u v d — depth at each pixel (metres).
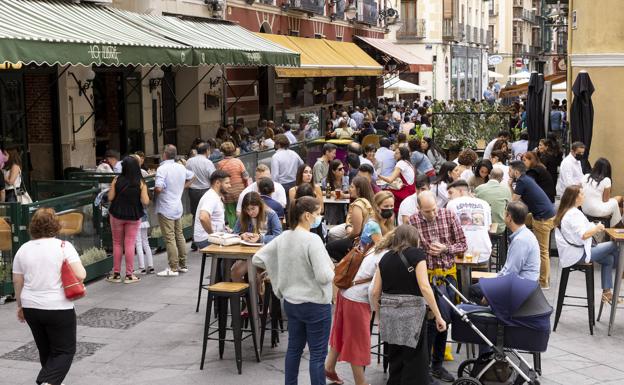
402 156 14.07
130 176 11.82
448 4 57.38
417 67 40.88
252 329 8.66
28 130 16.72
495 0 77.81
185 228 14.54
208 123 23.09
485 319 7.32
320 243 7.28
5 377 8.21
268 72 27.59
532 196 11.49
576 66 14.66
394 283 7.17
